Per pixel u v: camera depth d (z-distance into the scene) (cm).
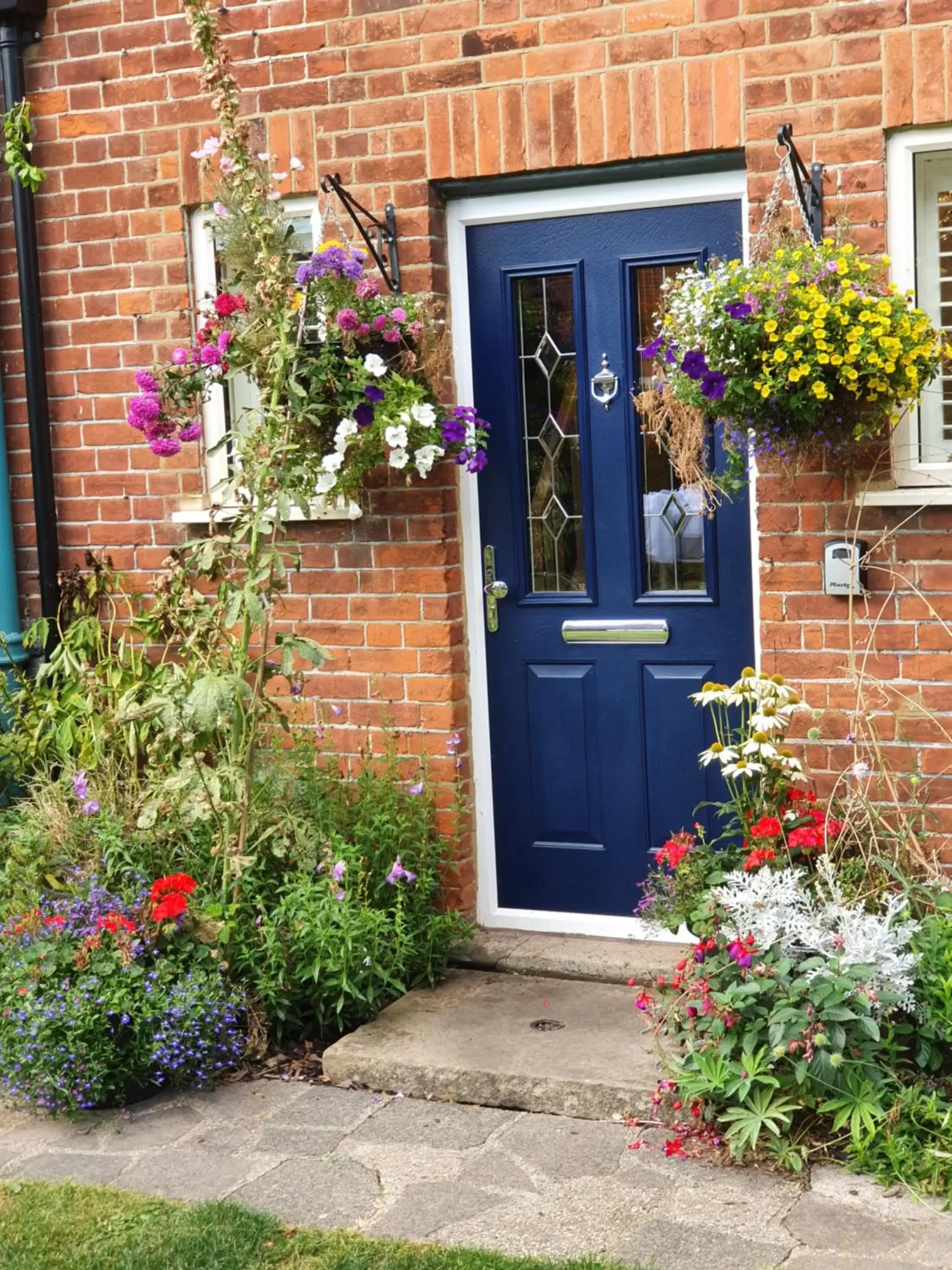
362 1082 423
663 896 461
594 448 496
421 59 491
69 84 549
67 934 431
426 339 475
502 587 510
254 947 454
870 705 450
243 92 519
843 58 438
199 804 455
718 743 452
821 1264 318
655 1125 388
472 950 498
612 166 475
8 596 579
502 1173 368
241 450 474
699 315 410
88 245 553
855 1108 361
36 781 543
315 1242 337
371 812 496
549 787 513
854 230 440
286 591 493
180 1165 380
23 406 574
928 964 386
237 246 463
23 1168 385
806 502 450
